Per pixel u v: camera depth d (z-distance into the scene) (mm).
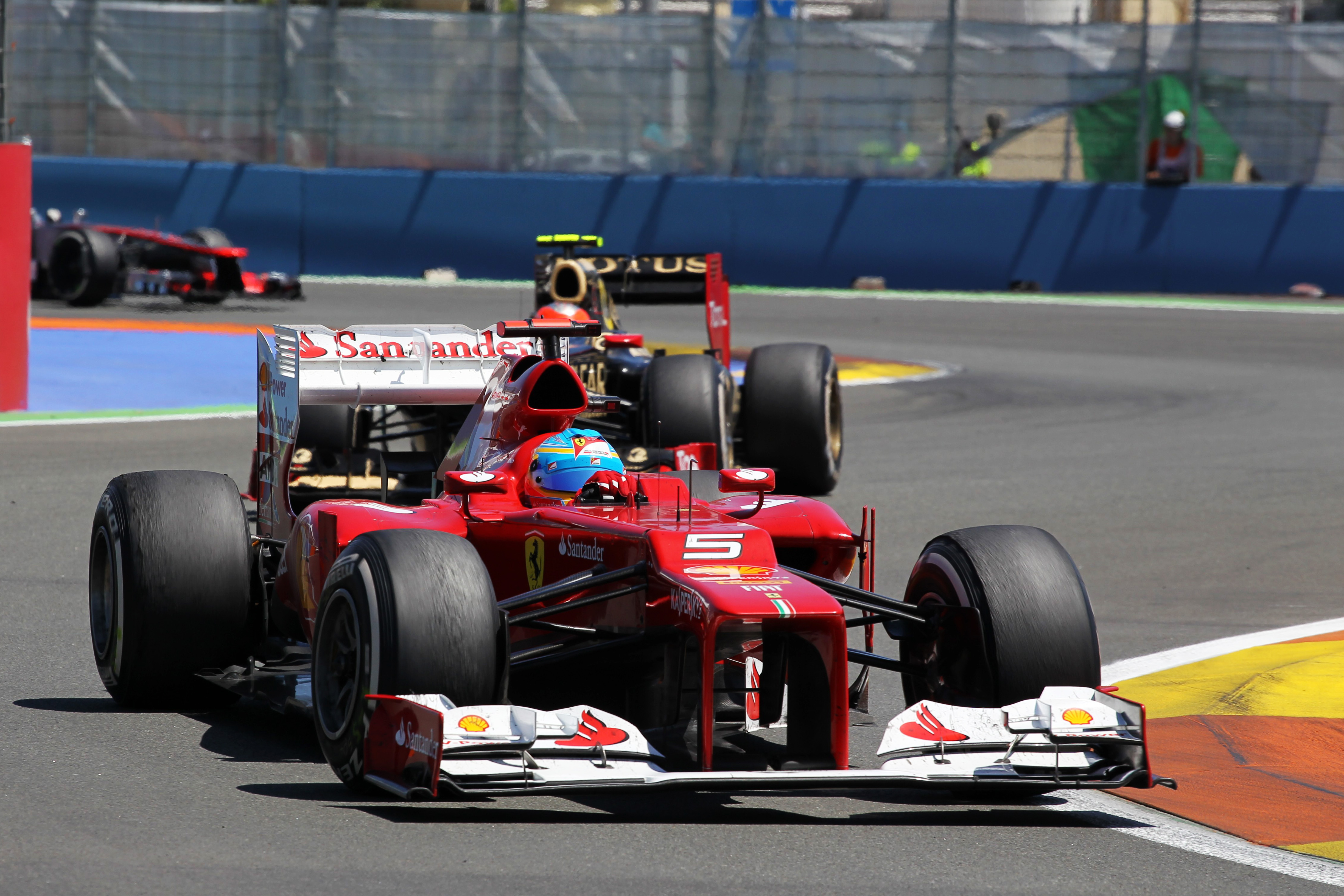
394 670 16859
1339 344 82812
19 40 117188
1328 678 25391
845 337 85125
